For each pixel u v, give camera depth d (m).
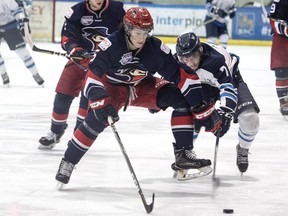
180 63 8.11
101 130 8.12
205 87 8.52
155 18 33.06
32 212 7.33
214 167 8.81
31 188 8.37
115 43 7.75
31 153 10.48
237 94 8.90
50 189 8.34
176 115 8.34
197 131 8.46
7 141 11.38
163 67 8.02
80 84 10.62
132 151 10.79
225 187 8.63
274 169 9.74
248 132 8.91
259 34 33.16
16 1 17.89
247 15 33.00
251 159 10.39
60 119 10.70
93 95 7.74
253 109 8.90
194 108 8.09
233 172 9.48
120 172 9.34
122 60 7.86
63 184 8.30
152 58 7.92
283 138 12.19
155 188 8.50
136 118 14.06
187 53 8.14
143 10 7.57
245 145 9.12
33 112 14.48
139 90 8.49
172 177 9.11
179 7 32.84
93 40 9.70
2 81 19.62
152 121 13.77
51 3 32.72
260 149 11.17
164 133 12.50
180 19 32.91
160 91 8.40
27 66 18.33
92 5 9.53
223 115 8.36
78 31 9.65
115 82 8.30
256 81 20.73
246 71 23.28
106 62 7.80
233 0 22.98
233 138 12.05
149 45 7.89
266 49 31.70
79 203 7.72
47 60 25.41
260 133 12.64
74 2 32.69
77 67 10.46
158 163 9.97
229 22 33.09
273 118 14.41
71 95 10.59
